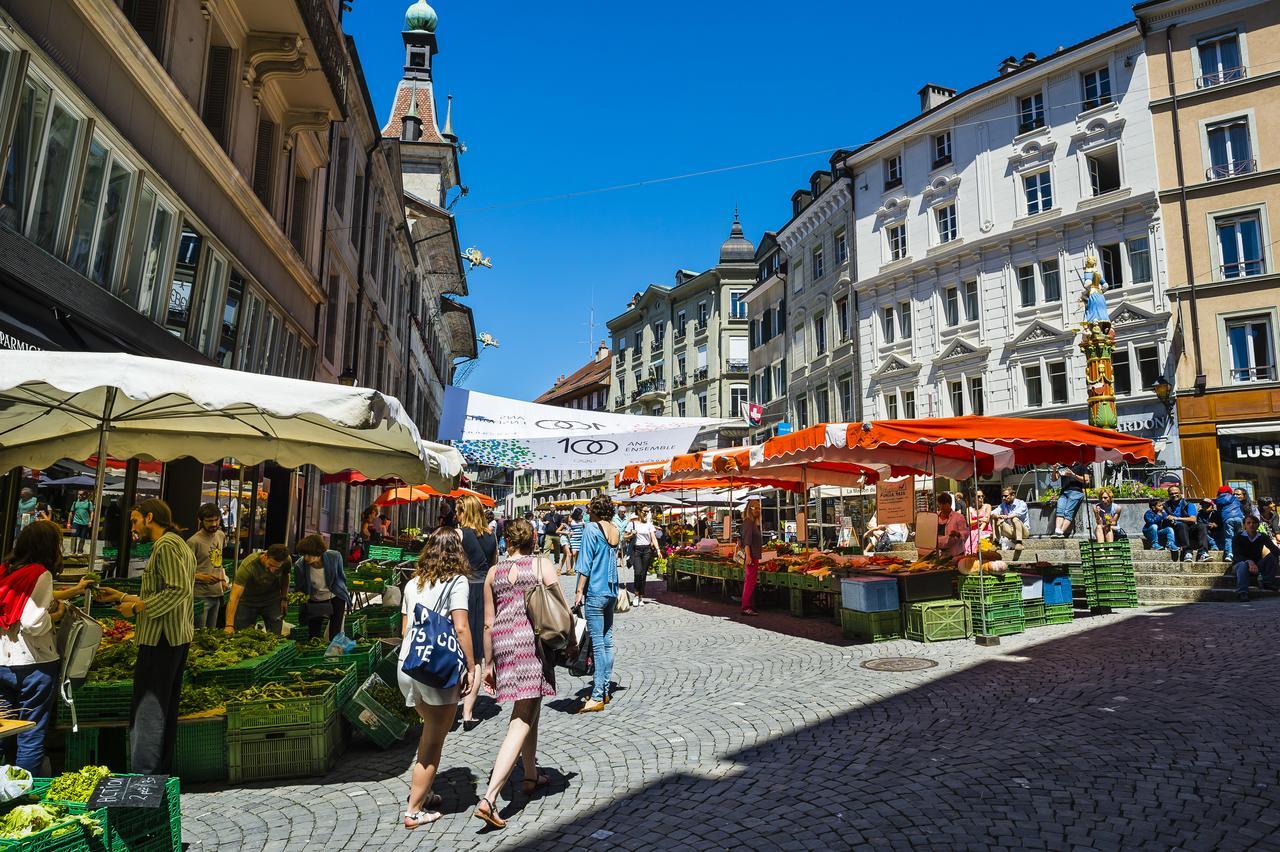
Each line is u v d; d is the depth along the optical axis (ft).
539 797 15.60
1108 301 87.61
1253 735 17.08
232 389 15.46
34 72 23.91
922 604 31.96
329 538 64.64
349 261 71.51
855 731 19.06
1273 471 78.48
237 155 42.57
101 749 16.26
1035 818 13.29
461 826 14.20
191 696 17.56
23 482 29.63
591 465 33.88
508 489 239.91
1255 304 79.25
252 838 13.74
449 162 130.41
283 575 25.54
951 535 35.58
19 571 14.52
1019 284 94.94
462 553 15.44
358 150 74.64
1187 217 83.41
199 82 37.37
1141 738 17.26
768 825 13.57
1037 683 23.07
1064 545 49.80
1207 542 48.29
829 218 121.80
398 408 17.72
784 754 17.56
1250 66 82.33
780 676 26.08
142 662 14.96
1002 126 98.02
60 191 26.23
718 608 46.91
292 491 43.39
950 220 102.42
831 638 33.55
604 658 23.02
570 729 20.68
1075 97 92.07
